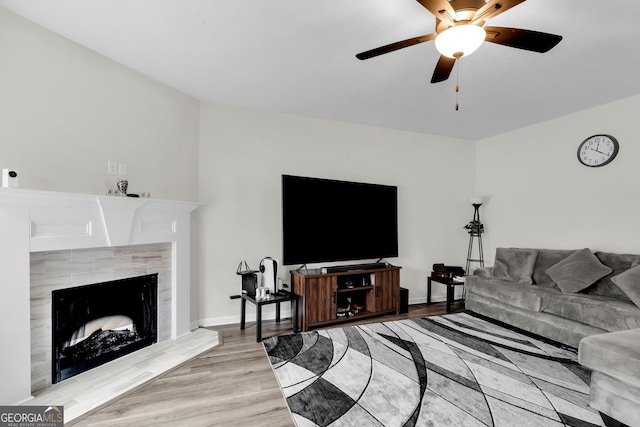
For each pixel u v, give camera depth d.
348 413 1.75
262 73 2.66
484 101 3.24
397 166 4.26
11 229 1.75
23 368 1.81
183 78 2.77
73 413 1.73
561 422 1.67
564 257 3.29
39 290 1.98
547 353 2.57
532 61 2.40
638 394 1.54
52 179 2.12
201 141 3.23
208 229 3.25
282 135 3.60
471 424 1.65
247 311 3.43
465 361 2.41
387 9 1.82
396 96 3.12
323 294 3.26
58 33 2.13
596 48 2.20
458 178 4.68
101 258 2.33
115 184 2.49
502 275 3.58
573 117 3.58
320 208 3.53
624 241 3.13
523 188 4.12
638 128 3.03
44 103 2.08
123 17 1.94
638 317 2.19
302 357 2.47
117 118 2.51
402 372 2.22
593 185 3.39
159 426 1.64
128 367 2.28
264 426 1.65
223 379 2.13
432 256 4.49
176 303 2.83
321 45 2.23
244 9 1.85
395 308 3.73
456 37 1.50
